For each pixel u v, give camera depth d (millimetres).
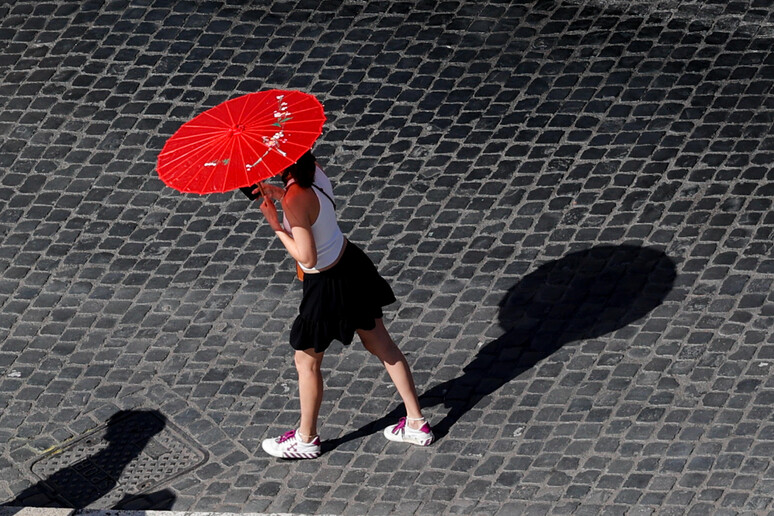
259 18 44625
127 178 38500
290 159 23797
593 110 38625
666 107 38250
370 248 34844
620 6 42812
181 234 36219
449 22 43312
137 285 34500
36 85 42688
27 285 34844
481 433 28547
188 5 45594
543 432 28281
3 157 39750
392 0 44719
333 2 44969
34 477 28797
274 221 25531
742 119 37281
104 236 36406
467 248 34312
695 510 25594
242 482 28125
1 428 30203
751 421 27609
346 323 26281
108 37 44531
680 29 41375
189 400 30625
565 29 42281
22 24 45688
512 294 32562
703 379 29000
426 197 36344
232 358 31766
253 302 33500
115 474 28672
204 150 24328
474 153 37719
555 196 35625
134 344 32500
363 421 29469
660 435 27656
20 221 37219
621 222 34312
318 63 42281
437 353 31094
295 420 29766
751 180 34969
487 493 26906
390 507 26938
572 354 30344
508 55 41500
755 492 25766
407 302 32781
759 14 41281
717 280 31812
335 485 27750
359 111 40031
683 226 33781
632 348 30188
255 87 41562
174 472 28594
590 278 32594
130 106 41312
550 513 26109
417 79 41031
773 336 29859
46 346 32656
